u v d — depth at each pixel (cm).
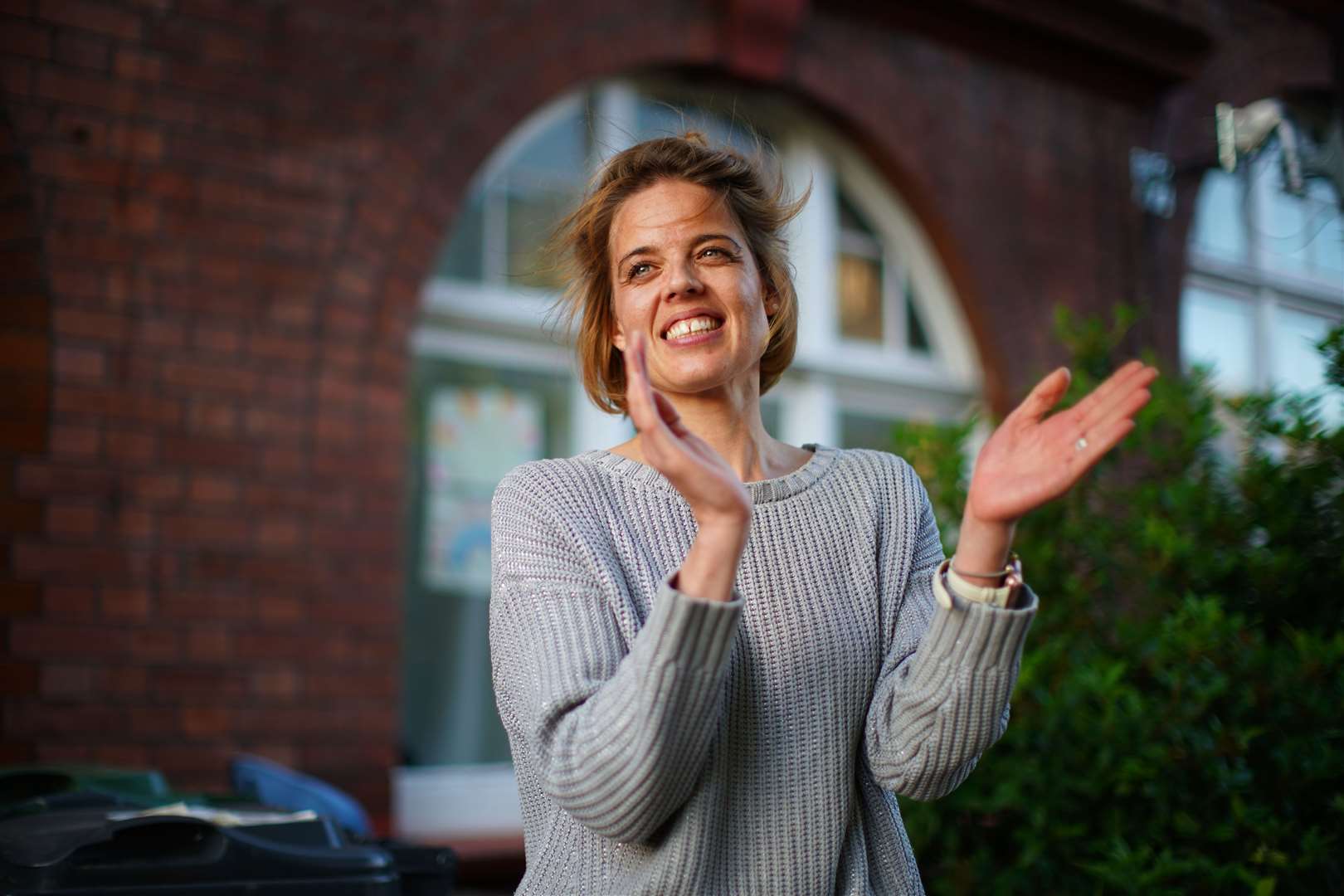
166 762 394
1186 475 286
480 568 494
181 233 414
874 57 582
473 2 478
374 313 446
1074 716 247
